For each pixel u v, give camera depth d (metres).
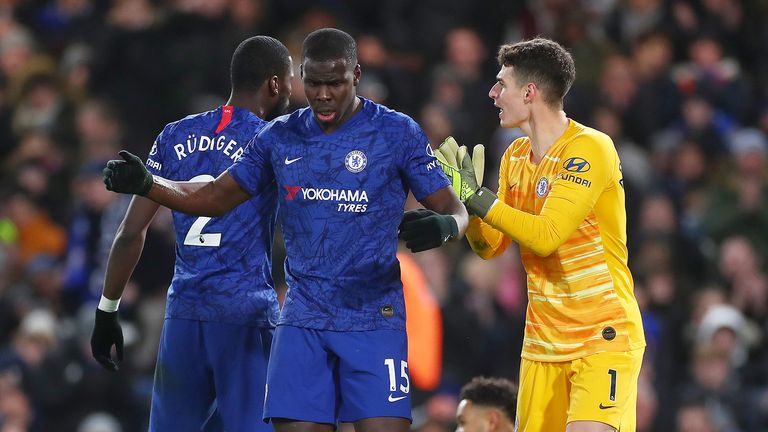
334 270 21.03
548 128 22.89
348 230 21.00
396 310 21.27
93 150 48.03
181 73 49.41
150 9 53.28
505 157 23.80
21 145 51.12
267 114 23.88
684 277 45.09
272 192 23.23
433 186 21.11
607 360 22.28
